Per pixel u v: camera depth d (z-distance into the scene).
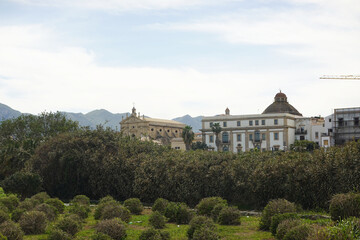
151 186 34.16
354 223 14.89
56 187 40.00
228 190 30.56
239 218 22.58
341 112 102.31
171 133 147.12
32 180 35.59
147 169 34.97
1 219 20.80
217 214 23.42
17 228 18.44
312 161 27.03
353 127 100.44
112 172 37.28
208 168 31.84
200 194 31.39
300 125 120.31
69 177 39.34
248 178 29.05
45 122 77.62
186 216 23.52
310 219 21.94
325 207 25.45
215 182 30.86
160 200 26.94
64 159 39.06
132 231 20.59
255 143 118.44
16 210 23.25
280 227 17.52
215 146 123.06
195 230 18.02
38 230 20.58
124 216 23.48
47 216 23.64
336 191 25.12
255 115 119.56
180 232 20.34
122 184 36.62
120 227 18.80
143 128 137.62
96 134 41.28
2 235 17.00
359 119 100.19
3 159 51.31
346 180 24.80
